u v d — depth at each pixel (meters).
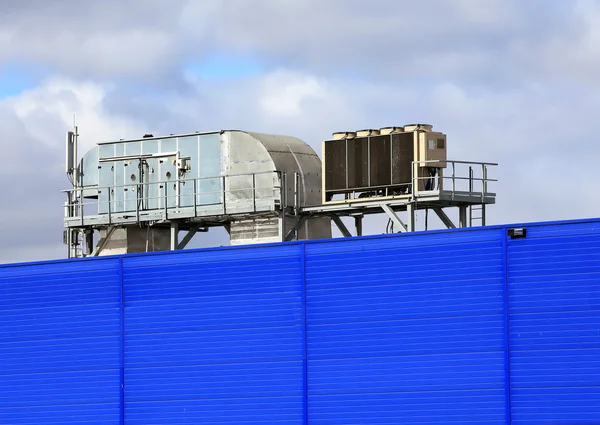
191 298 37.75
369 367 34.69
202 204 55.34
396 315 34.41
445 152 52.03
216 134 55.38
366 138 52.84
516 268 32.88
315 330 35.62
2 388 40.94
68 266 40.16
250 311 36.72
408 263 34.38
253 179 52.84
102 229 58.34
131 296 38.88
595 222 32.06
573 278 32.16
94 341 39.44
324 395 35.25
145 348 38.47
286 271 36.25
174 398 37.78
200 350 37.47
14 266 41.03
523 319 32.66
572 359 32.00
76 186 59.19
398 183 51.72
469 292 33.44
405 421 34.00
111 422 38.88
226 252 37.28
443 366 33.62
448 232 33.88
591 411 31.66
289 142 56.12
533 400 32.31
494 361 32.94
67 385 39.81
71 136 59.44
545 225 32.62
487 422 32.88
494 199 52.38
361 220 54.94
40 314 40.50
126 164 57.59
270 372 36.22
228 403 36.84
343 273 35.34
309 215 54.38
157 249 57.62
